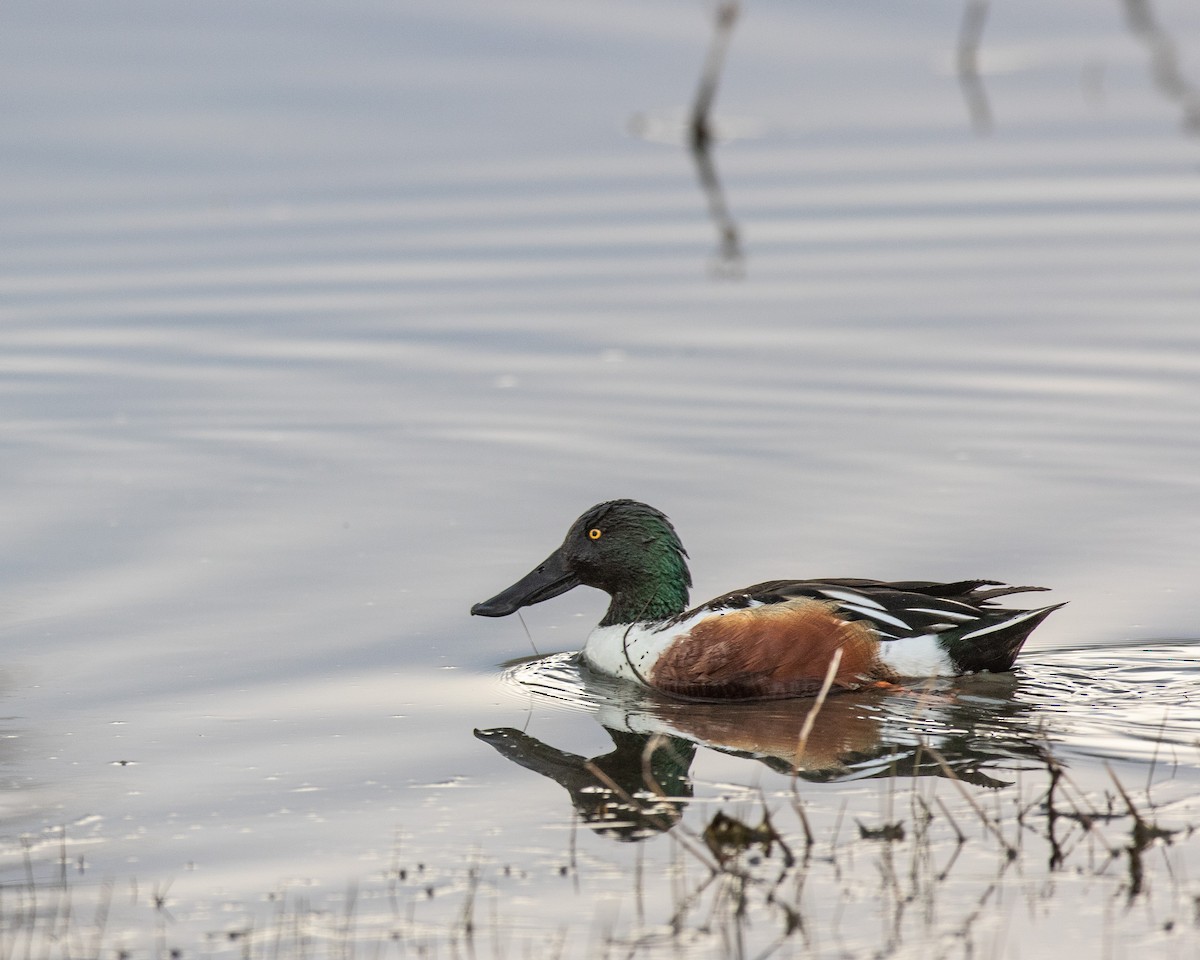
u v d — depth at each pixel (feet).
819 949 24.94
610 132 104.53
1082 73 121.49
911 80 120.78
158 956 25.34
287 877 28.07
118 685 38.22
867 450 55.11
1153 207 82.43
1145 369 61.41
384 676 39.22
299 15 129.49
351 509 50.96
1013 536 47.47
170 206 85.97
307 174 92.48
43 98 108.06
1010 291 70.69
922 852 28.19
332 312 69.87
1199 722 34.83
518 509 50.88
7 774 32.94
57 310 70.03
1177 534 47.16
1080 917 25.73
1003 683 38.06
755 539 47.98
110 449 56.24
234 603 43.70
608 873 27.91
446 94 112.47
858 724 35.91
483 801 31.48
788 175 93.45
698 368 63.52
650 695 39.09
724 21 104.88
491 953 25.16
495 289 72.95
